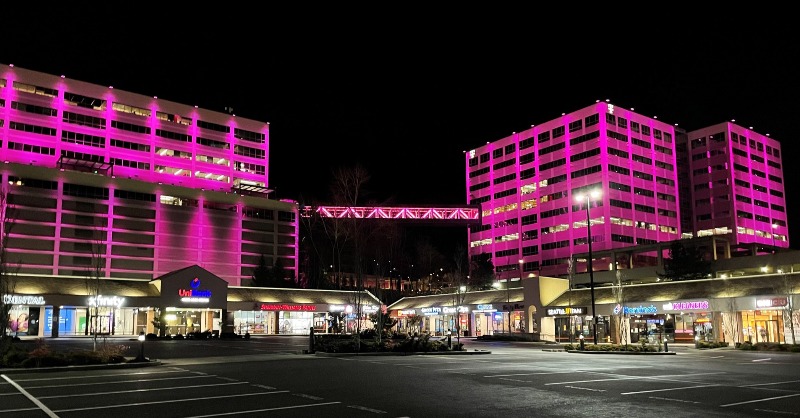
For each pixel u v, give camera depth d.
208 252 108.44
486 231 146.00
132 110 110.50
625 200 122.38
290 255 117.62
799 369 24.39
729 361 30.05
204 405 13.81
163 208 104.81
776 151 154.25
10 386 17.70
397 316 86.44
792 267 72.88
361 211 117.69
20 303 62.03
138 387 17.27
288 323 81.88
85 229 96.25
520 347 46.00
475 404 13.96
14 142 97.56
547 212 131.25
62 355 24.05
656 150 131.38
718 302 52.94
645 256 122.00
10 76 98.75
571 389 16.73
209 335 62.28
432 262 135.12
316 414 12.59
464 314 79.31
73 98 104.31
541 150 135.12
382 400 14.61
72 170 100.06
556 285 69.50
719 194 140.62
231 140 121.81
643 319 59.84
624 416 12.31
